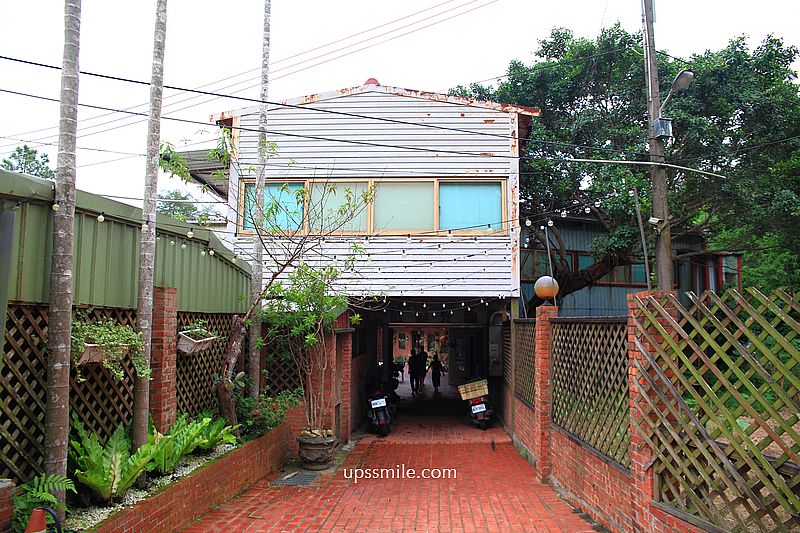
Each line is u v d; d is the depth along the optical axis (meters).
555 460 6.62
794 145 11.36
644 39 8.52
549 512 5.46
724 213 12.24
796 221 11.29
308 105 10.34
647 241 11.52
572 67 12.81
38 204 4.04
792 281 17.06
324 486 6.65
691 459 3.36
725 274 17.34
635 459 4.11
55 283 3.83
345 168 10.26
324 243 10.09
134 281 5.39
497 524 5.10
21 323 3.90
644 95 11.96
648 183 11.16
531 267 14.49
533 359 8.04
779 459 2.73
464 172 10.22
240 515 5.33
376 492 6.36
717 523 3.21
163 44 5.31
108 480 4.00
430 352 33.84
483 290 10.05
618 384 4.59
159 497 4.42
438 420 12.47
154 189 5.13
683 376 3.52
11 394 3.79
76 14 4.05
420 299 11.33
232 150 7.39
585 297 15.61
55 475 3.69
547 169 12.26
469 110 10.33
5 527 3.19
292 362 8.55
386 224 10.20
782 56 11.72
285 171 10.23
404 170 10.25
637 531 4.10
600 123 12.12
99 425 4.80
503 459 8.44
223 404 6.62
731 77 11.45
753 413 2.90
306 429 7.95
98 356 4.35
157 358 5.46
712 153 11.22
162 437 4.96
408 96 10.34
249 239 10.03
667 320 3.63
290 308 7.80
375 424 10.52
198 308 6.73
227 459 5.87
